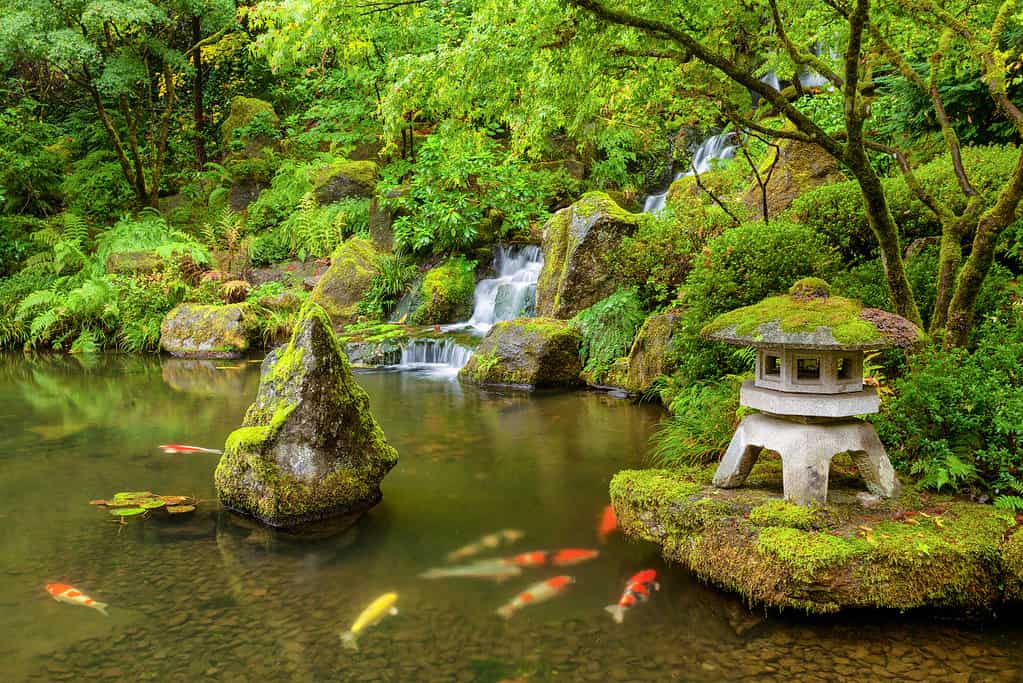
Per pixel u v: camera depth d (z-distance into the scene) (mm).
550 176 14039
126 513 4660
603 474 5570
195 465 5867
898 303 4602
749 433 3912
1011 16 4531
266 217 16672
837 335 3424
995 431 3900
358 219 15047
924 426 4105
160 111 21938
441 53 5465
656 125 6477
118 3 14508
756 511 3613
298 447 4598
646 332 8367
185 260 14297
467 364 9672
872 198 4406
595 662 3020
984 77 4566
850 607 3311
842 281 5758
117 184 18609
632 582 3736
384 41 13312
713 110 5918
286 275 14398
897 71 7500
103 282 13250
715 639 3188
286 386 4660
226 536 4363
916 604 3281
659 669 2963
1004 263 6164
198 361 11820
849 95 4199
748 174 10453
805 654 3062
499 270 12578
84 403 8469
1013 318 4754
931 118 7484
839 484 4047
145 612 3432
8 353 12906
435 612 3441
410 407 8031
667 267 8500
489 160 12492
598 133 6262
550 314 9992
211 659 3031
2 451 6316
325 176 15906
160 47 16609
